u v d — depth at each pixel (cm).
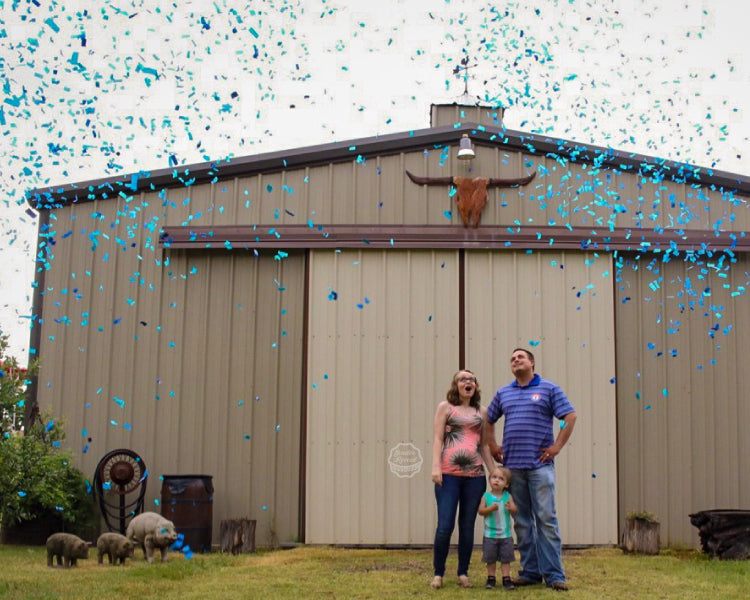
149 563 771
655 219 979
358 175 973
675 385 952
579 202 977
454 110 1073
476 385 664
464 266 958
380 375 940
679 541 926
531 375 672
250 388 939
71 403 937
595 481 927
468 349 944
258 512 920
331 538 913
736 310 970
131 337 947
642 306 962
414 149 979
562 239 958
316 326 947
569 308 954
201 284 954
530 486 656
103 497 914
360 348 943
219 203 965
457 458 652
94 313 952
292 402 937
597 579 692
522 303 953
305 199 966
